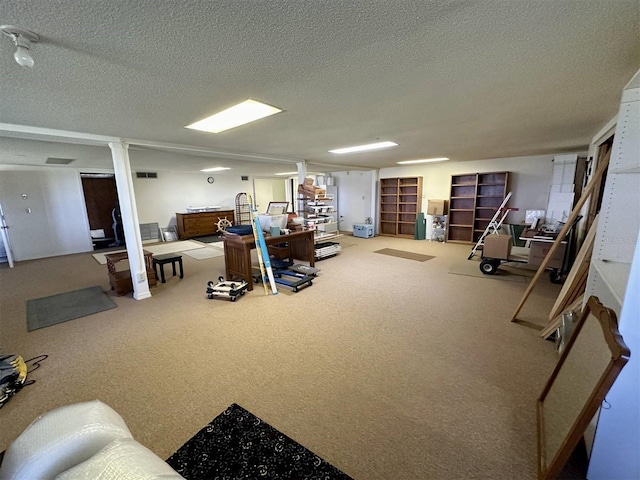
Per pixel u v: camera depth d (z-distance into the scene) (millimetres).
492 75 1797
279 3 1051
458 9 1113
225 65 1589
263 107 2385
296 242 5547
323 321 3074
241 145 4312
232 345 2609
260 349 2533
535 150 5297
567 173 5219
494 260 4676
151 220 8711
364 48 1431
